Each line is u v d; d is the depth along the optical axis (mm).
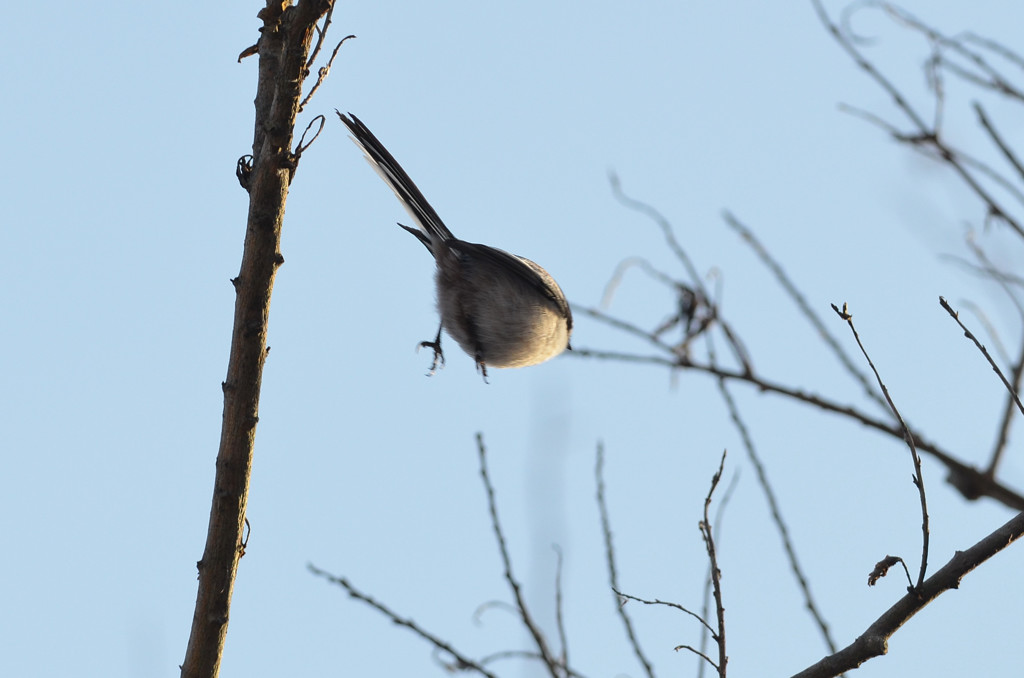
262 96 9375
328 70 8898
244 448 9180
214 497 9219
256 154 9266
